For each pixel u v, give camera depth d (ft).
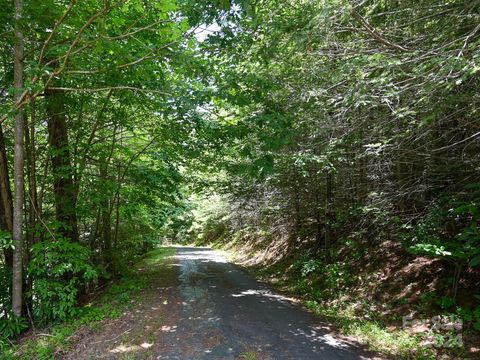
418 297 20.76
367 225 29.63
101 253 35.17
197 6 17.49
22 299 23.00
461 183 18.74
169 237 120.06
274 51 18.43
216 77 20.03
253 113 22.45
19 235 22.06
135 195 36.14
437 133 17.99
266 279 38.09
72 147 28.81
